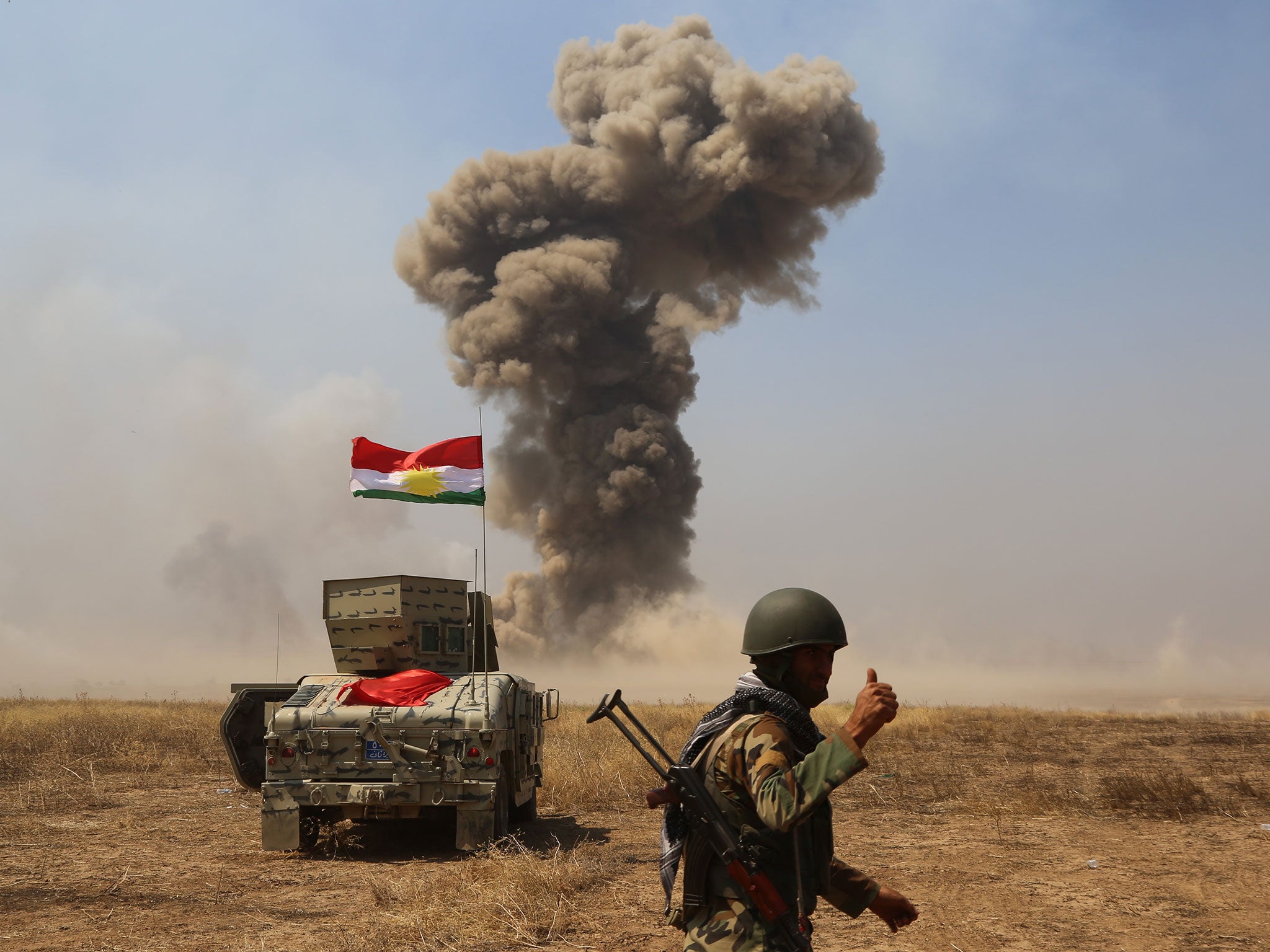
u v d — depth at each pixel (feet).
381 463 38.70
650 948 19.71
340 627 34.35
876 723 8.32
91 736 58.39
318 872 27.37
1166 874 26.16
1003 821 34.47
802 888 9.12
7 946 19.77
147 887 25.27
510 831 33.53
